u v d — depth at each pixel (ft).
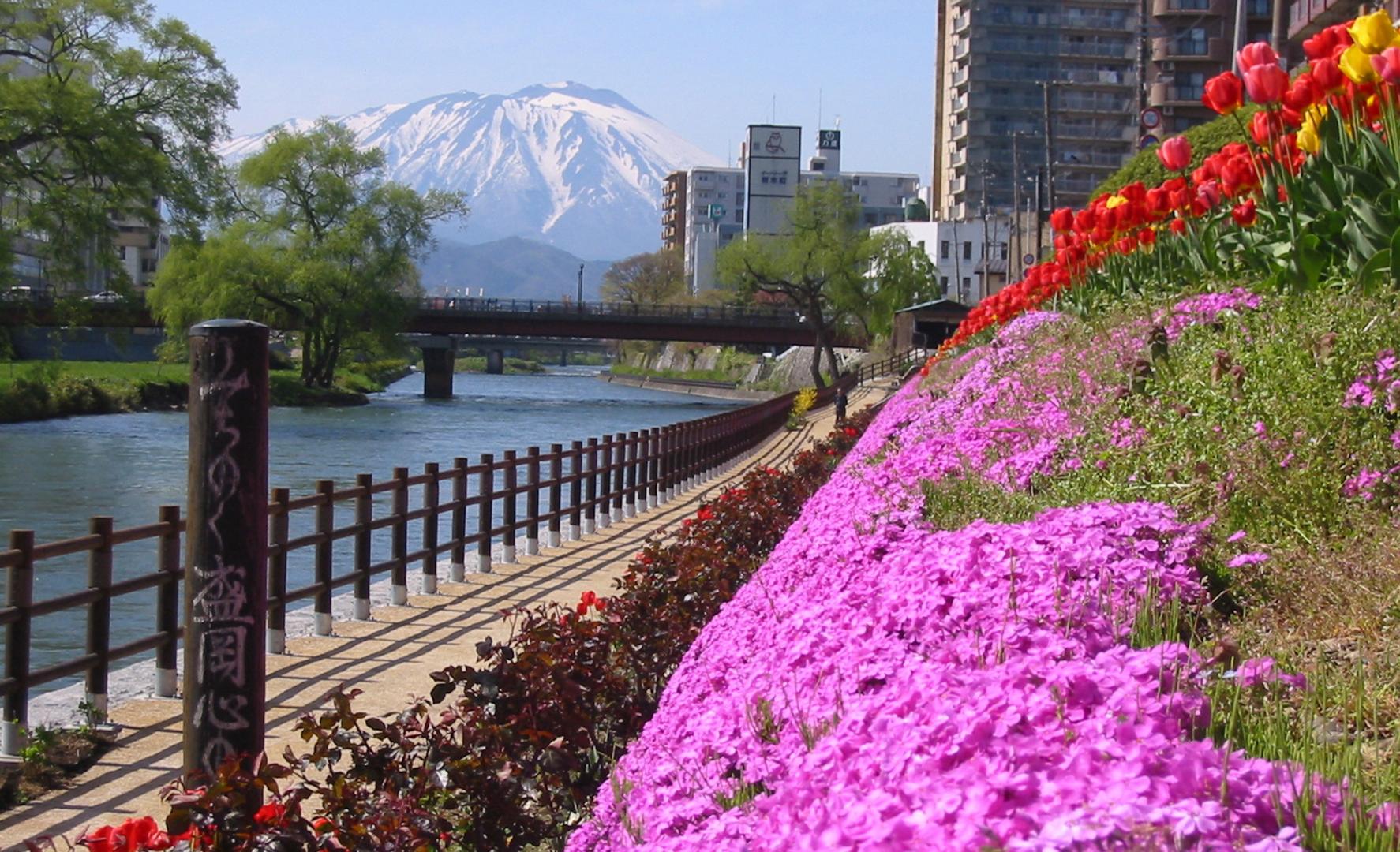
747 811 9.66
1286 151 25.90
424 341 296.51
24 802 20.06
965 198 378.32
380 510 74.49
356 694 16.22
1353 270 23.18
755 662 13.57
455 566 42.32
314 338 241.14
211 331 17.26
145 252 406.41
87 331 192.85
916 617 12.12
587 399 304.71
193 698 17.42
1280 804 7.08
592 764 18.26
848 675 11.07
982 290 318.65
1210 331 24.43
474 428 169.89
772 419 138.72
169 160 172.86
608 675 19.74
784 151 609.01
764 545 35.24
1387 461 16.06
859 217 284.61
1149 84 273.33
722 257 287.69
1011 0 372.58
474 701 17.31
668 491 76.43
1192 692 9.12
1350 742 9.66
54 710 24.94
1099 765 7.05
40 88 160.76
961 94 383.45
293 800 13.85
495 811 15.70
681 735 13.08
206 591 17.37
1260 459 16.51
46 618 43.70
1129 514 14.40
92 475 98.02
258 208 230.48
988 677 8.60
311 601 43.96
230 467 17.34
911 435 31.91
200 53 177.68
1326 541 15.12
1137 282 39.32
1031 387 28.66
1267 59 25.25
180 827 13.44
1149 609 12.01
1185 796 6.81
